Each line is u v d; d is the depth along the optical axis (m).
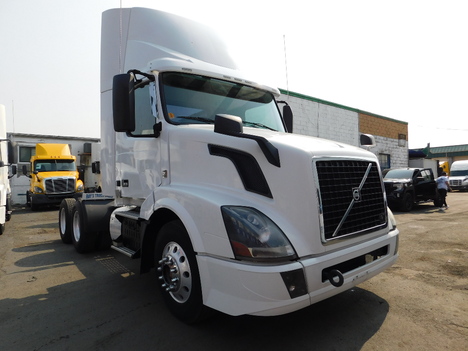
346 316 3.27
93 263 5.40
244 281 2.41
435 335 2.89
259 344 2.78
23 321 3.31
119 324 3.19
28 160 18.70
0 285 4.40
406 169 13.02
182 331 3.02
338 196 2.79
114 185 4.64
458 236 7.04
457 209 12.73
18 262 5.56
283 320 3.20
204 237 2.69
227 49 4.55
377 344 2.76
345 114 17.84
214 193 2.87
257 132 3.33
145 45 4.21
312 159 2.63
